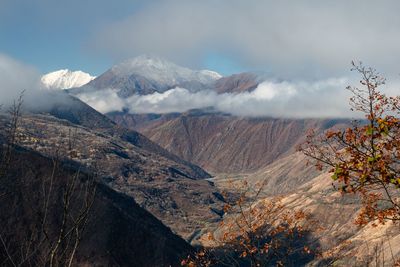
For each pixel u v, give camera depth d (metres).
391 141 11.53
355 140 11.91
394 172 11.49
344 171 11.74
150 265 92.44
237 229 19.47
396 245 62.00
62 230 11.09
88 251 77.69
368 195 13.98
